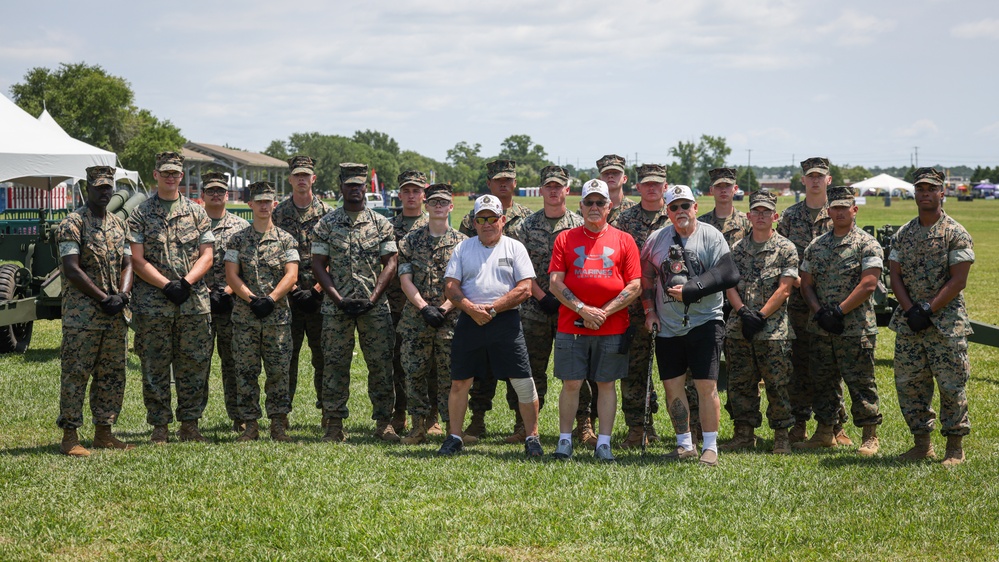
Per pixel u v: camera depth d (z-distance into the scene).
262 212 7.73
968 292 20.70
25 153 15.81
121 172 17.39
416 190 8.22
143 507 5.70
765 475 6.48
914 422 7.16
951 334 6.92
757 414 7.77
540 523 5.38
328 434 7.93
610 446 7.62
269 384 7.86
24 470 6.52
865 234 7.58
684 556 4.93
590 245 7.03
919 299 7.06
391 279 7.84
